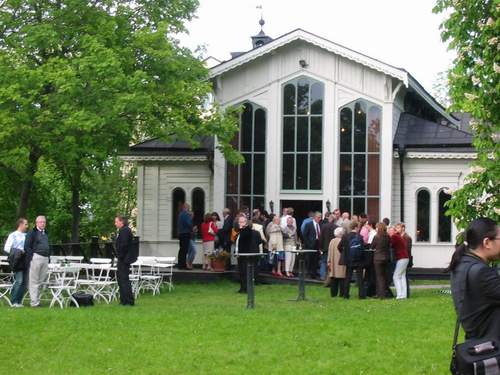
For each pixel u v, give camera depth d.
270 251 24.31
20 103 23.33
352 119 29.03
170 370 11.30
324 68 29.27
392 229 20.20
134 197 51.19
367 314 15.85
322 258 24.83
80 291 19.80
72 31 25.44
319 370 11.05
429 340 12.95
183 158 30.34
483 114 16.75
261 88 29.75
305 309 17.03
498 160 17.38
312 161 29.31
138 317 15.30
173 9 27.98
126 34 26.14
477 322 6.59
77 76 23.81
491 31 16.69
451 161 28.92
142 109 23.83
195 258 30.33
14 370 11.52
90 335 13.51
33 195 33.78
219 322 14.73
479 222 6.75
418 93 30.73
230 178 30.00
